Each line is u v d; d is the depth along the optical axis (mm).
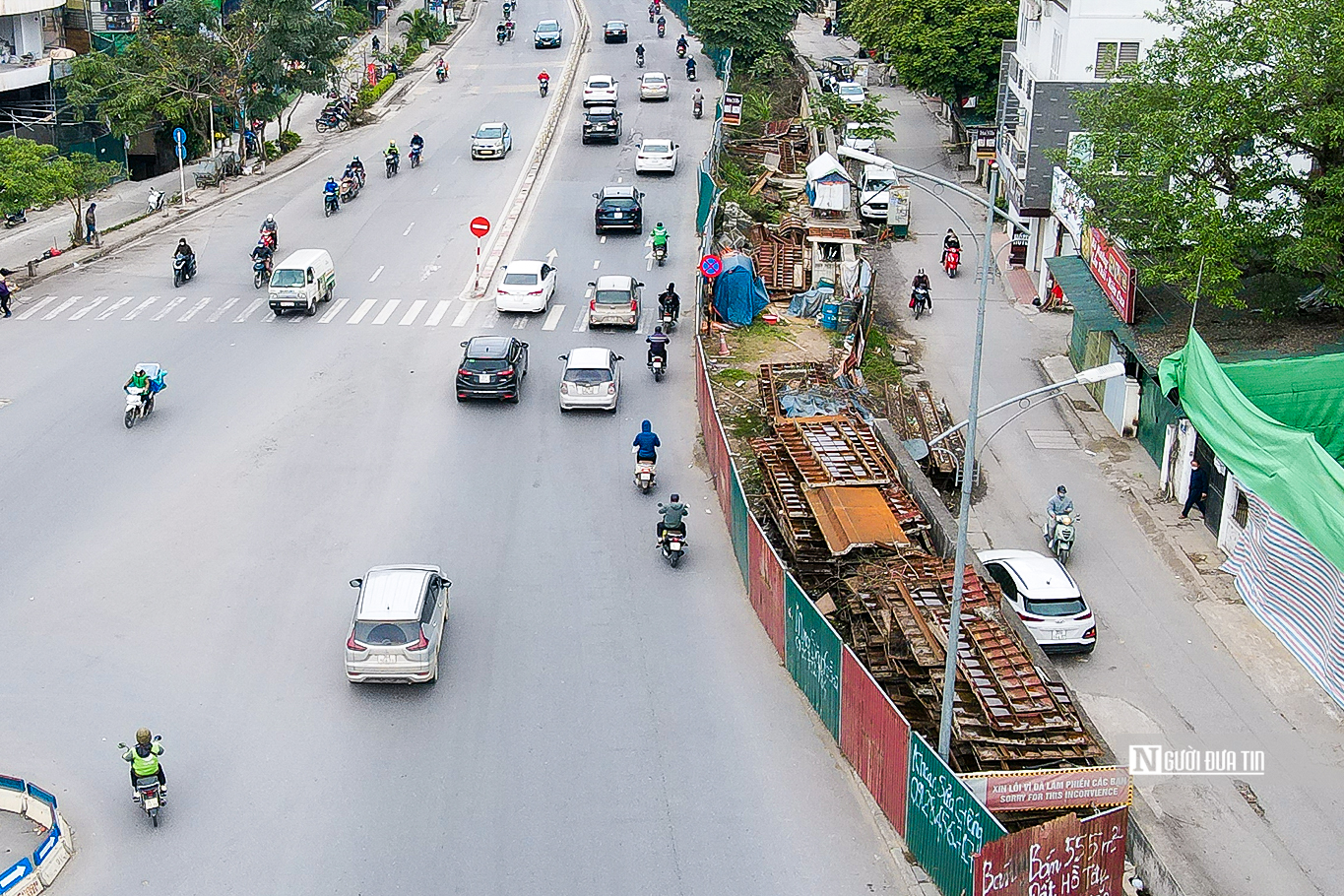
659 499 33562
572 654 26719
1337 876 21422
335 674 25953
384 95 84812
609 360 38875
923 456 35188
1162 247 36625
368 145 72812
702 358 39438
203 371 41406
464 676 25938
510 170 65812
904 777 21047
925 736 22438
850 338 44781
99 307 47469
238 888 20312
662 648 26984
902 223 60531
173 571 29562
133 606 28156
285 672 25984
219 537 31109
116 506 32500
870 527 28562
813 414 36969
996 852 18422
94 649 26594
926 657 23625
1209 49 35656
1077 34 51188
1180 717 25547
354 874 20609
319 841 21359
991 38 70250
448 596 28266
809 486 30812
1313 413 31734
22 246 56406
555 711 24844
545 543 31188
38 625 27359
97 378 40625
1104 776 20391
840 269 51375
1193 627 28672
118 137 65375
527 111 78625
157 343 43906
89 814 22016
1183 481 33812
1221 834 22328
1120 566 31266
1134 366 38062
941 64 71000
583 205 60000
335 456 35531
